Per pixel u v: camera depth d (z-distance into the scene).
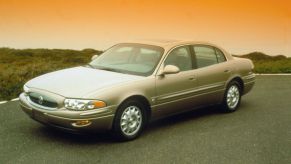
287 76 14.71
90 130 5.93
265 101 9.82
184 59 7.43
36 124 7.07
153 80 6.67
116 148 6.00
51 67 12.31
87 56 18.03
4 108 8.12
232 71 8.38
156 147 6.11
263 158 5.80
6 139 6.20
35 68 11.68
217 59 8.21
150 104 6.62
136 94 6.33
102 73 6.77
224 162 5.59
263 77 14.24
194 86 7.43
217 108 8.88
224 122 7.75
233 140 6.61
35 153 5.65
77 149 5.89
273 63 18.03
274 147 6.32
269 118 8.16
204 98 7.73
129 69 6.95
